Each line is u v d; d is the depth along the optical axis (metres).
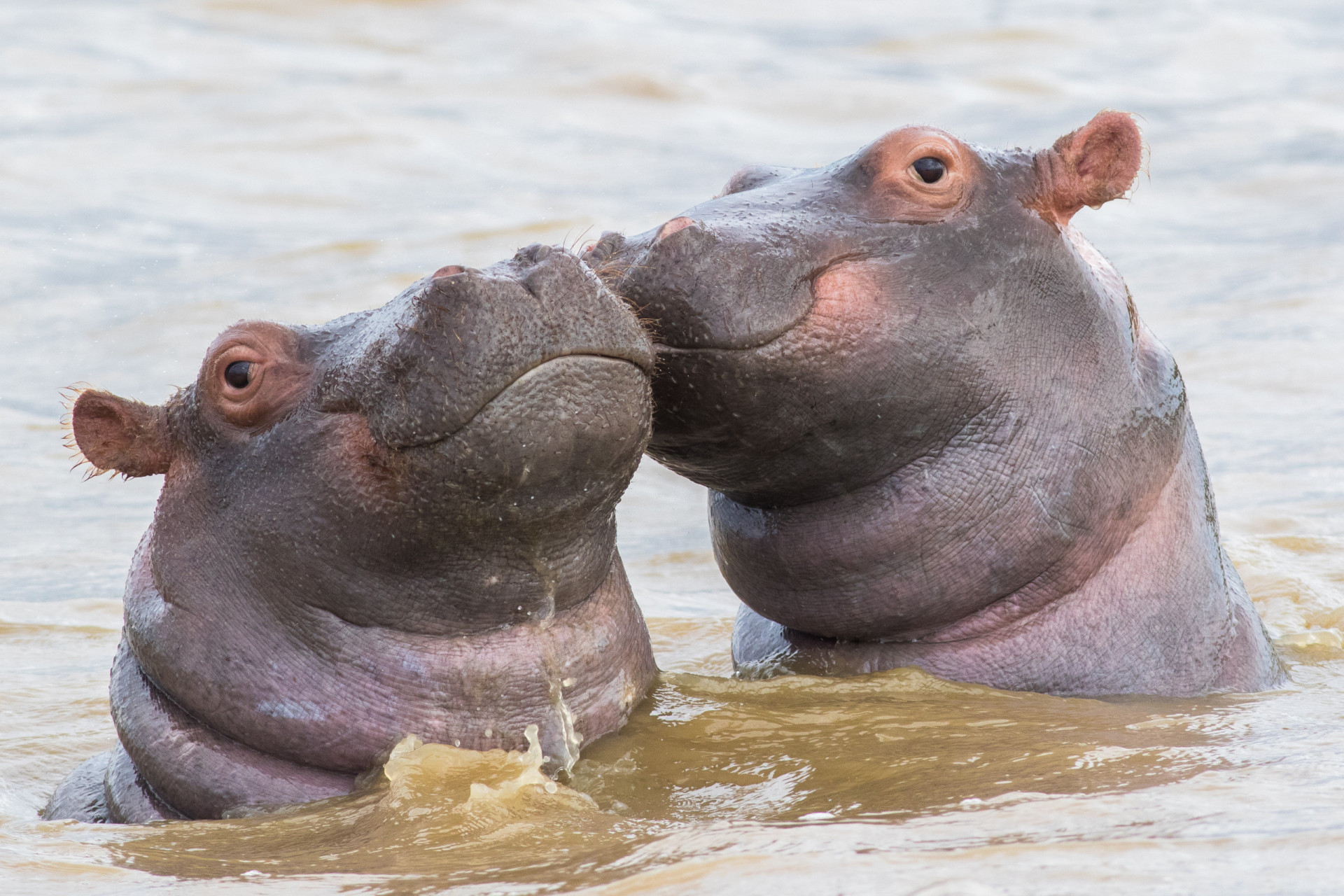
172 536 24.36
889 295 25.33
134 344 70.94
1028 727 24.00
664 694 26.28
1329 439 54.31
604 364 20.36
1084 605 27.30
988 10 179.38
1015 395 26.42
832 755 23.33
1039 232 27.05
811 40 160.25
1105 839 17.66
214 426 23.88
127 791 24.95
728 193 28.98
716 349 23.98
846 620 27.56
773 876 17.20
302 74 132.50
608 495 22.22
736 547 28.23
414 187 100.50
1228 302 74.88
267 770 23.62
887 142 26.38
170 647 23.92
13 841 22.17
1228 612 28.59
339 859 20.22
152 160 106.31
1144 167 27.28
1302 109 128.25
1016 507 26.50
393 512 22.03
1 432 61.03
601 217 91.12
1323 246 85.31
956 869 16.92
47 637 39.91
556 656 23.92
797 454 25.80
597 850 19.55
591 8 159.12
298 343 23.64
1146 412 27.88
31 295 80.31
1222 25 161.75
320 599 23.28
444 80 131.62
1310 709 25.55
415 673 23.34
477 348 19.84
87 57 136.50
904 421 25.83
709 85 132.00
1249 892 15.84
